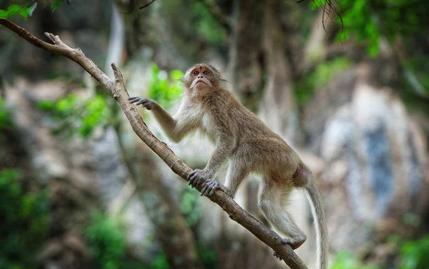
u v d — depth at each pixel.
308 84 19.89
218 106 7.04
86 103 13.60
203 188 5.70
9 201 17.02
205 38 19.72
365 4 11.45
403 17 12.58
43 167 17.67
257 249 13.24
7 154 17.69
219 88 7.24
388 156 18.53
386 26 12.49
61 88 19.45
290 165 6.81
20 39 20.09
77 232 17.17
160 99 12.62
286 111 13.88
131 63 13.41
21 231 16.94
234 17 13.73
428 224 18.09
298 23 19.92
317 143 19.36
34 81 19.89
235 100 7.25
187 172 5.39
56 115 14.06
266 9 13.77
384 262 17.23
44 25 20.80
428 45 19.92
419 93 18.42
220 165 6.69
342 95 19.77
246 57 13.60
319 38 19.75
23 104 18.55
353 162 18.70
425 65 19.39
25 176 17.59
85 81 14.53
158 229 13.54
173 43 18.83
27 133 18.03
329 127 19.34
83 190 17.88
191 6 19.45
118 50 13.98
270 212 6.65
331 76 20.03
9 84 18.92
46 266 16.47
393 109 19.03
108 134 18.73
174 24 19.27
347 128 19.06
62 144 18.38
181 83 7.71
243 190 12.84
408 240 17.64
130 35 13.41
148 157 13.40
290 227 6.56
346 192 18.52
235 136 6.93
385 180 18.44
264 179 6.81
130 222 17.05
